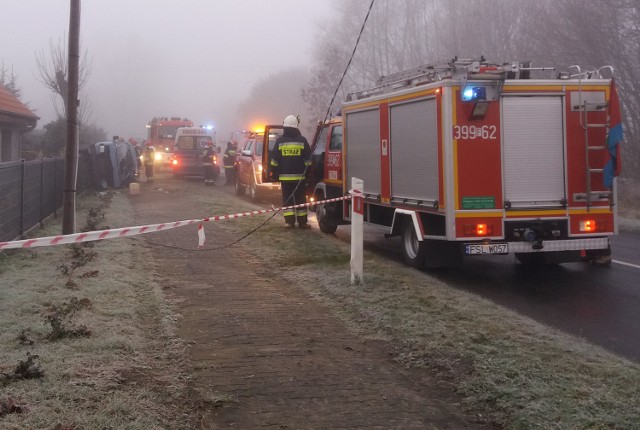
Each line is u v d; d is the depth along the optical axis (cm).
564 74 859
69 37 1034
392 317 630
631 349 586
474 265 1012
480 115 820
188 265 920
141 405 415
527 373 472
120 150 2406
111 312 623
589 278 905
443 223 852
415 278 809
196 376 488
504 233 837
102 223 1285
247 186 2150
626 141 2061
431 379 493
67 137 1041
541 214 842
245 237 1112
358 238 768
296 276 835
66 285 714
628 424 386
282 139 1262
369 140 1050
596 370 476
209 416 421
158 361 515
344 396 458
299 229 1255
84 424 376
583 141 847
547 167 843
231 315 659
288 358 534
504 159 834
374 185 1039
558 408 412
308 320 646
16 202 1044
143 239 1126
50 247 994
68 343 522
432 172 862
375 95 1029
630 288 840
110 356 498
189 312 669
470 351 526
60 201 1588
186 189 2414
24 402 397
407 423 416
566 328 656
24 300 646
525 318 635
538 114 838
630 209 1764
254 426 407
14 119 2170
